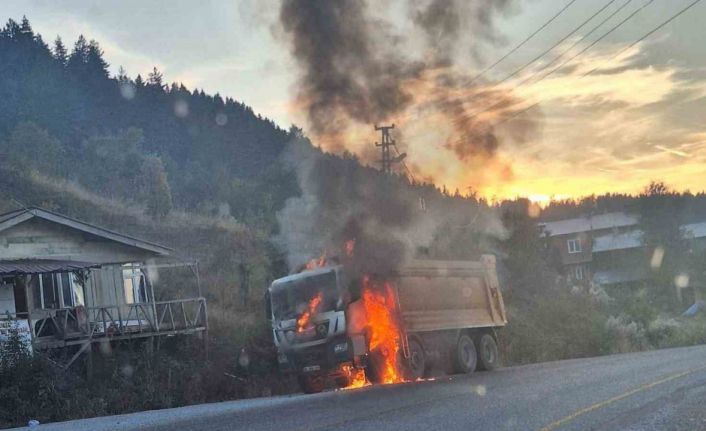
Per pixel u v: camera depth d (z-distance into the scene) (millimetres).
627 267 80250
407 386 17656
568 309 42062
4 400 17844
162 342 25297
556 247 50719
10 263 23547
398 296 20938
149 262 28688
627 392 14500
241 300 32344
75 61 108375
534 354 36156
